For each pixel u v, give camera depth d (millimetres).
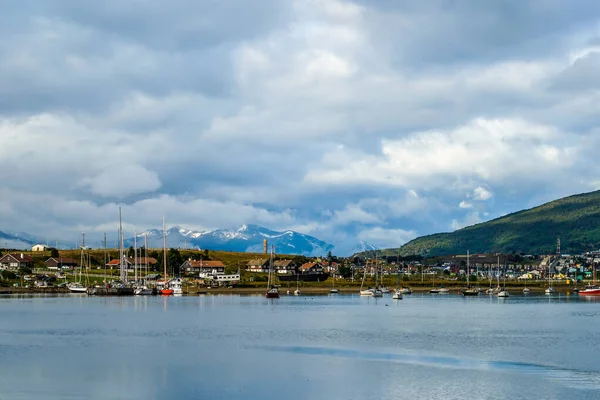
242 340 116688
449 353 100188
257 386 75812
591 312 195250
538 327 143625
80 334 125938
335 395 71688
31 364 89500
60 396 71062
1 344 110875
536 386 75375
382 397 70625
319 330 135000
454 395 71188
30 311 187250
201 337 121500
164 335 124375
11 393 72188
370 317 170625
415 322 155750
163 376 81312
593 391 72688
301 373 83312
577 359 94062
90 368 86938
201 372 84188
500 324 150500
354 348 105750
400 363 90750
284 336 123250
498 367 87312
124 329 135500
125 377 80750
